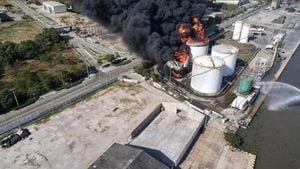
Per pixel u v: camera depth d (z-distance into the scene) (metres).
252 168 49.59
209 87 70.62
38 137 53.84
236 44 108.31
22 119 57.00
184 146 52.22
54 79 71.50
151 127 58.34
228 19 143.62
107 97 68.00
